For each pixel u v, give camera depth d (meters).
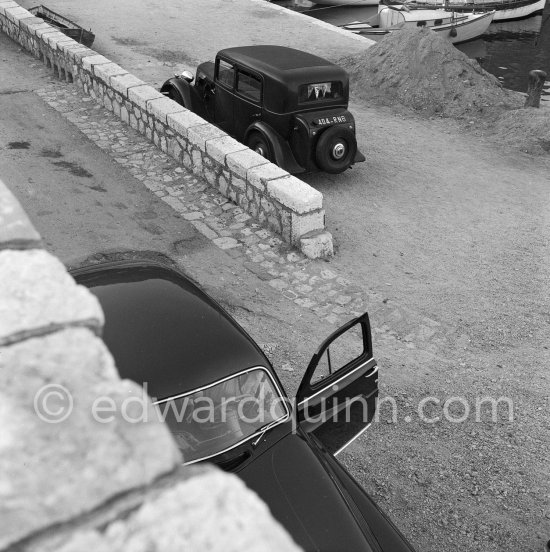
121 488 1.03
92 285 4.12
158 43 18.19
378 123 13.74
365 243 8.81
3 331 1.21
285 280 7.82
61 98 13.24
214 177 9.76
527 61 28.05
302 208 8.10
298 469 3.61
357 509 3.57
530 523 4.69
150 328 3.75
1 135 11.23
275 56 10.35
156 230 8.71
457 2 30.34
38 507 1.00
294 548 0.97
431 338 6.89
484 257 8.62
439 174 11.37
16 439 1.07
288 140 9.88
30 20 16.02
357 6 35.66
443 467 5.17
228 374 3.61
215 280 7.69
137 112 11.58
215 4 22.80
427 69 14.99
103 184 9.84
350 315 7.21
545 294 7.81
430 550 4.45
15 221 1.43
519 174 11.59
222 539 0.97
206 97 11.60
